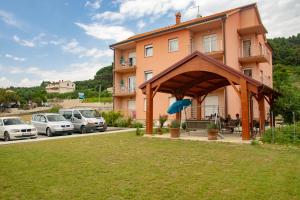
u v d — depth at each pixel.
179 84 17.55
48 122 19.44
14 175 6.97
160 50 27.28
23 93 72.12
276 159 8.68
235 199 5.14
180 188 5.80
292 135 12.26
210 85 18.88
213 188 5.79
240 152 9.98
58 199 5.21
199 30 25.44
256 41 24.86
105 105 50.53
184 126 19.56
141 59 28.91
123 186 5.96
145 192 5.56
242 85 12.84
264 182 6.16
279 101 17.91
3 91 62.53
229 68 13.09
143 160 8.72
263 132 14.16
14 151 10.83
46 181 6.40
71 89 119.19
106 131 21.30
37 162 8.55
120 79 32.53
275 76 35.31
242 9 25.22
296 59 49.91
